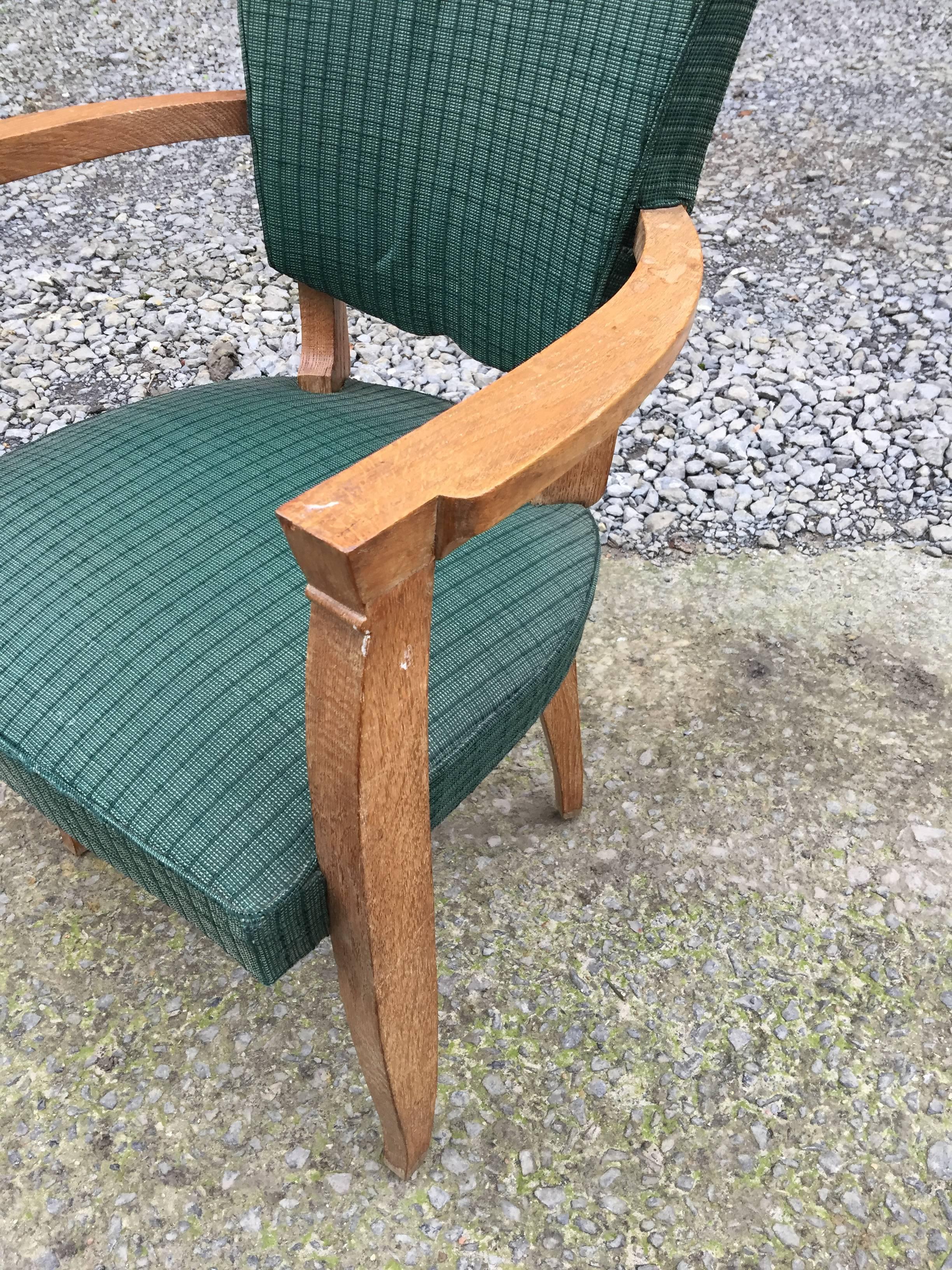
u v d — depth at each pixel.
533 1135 1.05
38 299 2.34
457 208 0.94
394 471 0.55
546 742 1.35
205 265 2.47
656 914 1.26
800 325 2.21
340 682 0.60
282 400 1.08
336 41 0.95
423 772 0.70
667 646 1.61
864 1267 0.96
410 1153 0.97
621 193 0.82
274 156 1.03
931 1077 1.10
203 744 0.74
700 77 0.80
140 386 2.10
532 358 0.65
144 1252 0.97
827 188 2.67
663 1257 0.97
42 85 3.19
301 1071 1.10
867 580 1.71
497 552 0.91
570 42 0.82
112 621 0.81
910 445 1.92
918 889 1.28
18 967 1.20
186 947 1.22
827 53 3.41
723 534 1.80
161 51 3.48
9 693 0.79
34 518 0.90
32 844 1.33
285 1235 0.98
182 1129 1.06
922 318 2.22
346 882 0.70
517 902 1.27
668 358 0.67
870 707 1.51
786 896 1.28
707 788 1.40
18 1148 1.04
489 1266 0.96
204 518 0.90
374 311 1.09
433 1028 0.88
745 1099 1.08
